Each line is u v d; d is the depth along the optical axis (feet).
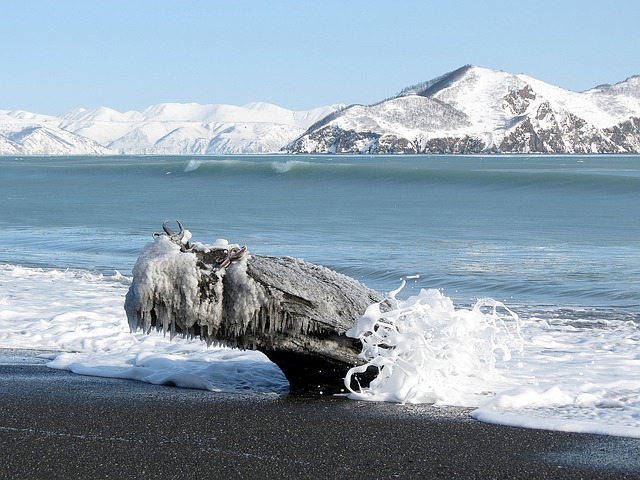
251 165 189.06
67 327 31.42
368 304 21.11
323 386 21.15
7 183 198.39
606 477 14.17
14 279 46.09
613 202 111.34
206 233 72.79
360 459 15.08
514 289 42.55
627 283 43.39
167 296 19.66
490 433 16.83
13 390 20.85
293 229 76.28
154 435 16.57
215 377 22.79
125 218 91.76
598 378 22.58
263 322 19.98
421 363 20.30
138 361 24.52
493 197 125.18
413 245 62.54
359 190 148.36
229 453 15.38
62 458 14.96
